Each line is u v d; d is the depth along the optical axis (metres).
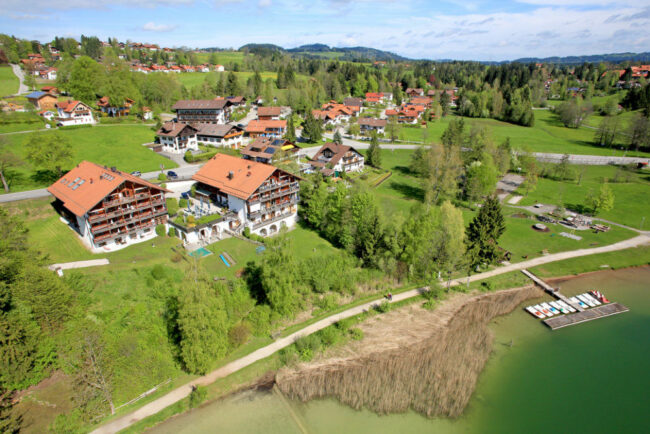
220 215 72.56
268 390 43.47
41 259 54.34
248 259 64.44
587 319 56.72
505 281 65.69
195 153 117.75
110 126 134.25
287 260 54.41
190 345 43.06
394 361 47.91
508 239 78.62
